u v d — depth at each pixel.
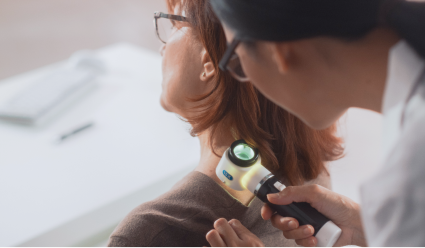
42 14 4.46
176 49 0.88
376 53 0.64
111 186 1.14
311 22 0.62
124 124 1.37
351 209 0.81
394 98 0.62
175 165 1.21
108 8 4.57
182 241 0.82
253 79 0.70
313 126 0.72
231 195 0.84
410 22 0.60
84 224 1.09
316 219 0.79
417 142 0.60
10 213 1.08
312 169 0.90
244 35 0.65
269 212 0.80
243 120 0.84
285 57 0.65
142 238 0.79
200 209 0.81
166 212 0.81
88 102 1.51
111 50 1.97
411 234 0.61
